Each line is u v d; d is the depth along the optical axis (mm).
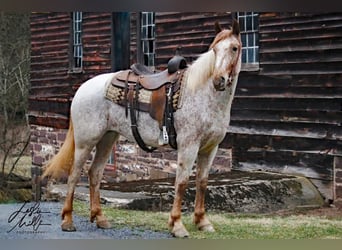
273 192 10156
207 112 6848
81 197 10055
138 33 15398
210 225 7520
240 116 12203
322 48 10828
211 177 10992
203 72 6832
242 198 9789
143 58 15438
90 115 7449
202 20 13375
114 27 15781
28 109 20969
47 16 18516
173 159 13695
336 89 10578
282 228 8242
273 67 11641
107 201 9180
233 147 12312
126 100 7281
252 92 12008
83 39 17094
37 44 18984
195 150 6922
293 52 11312
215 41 6734
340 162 10445
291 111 11289
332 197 10539
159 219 8320
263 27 11844
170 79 7098
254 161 11922
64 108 17766
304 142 11047
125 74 7496
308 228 8289
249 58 12414
